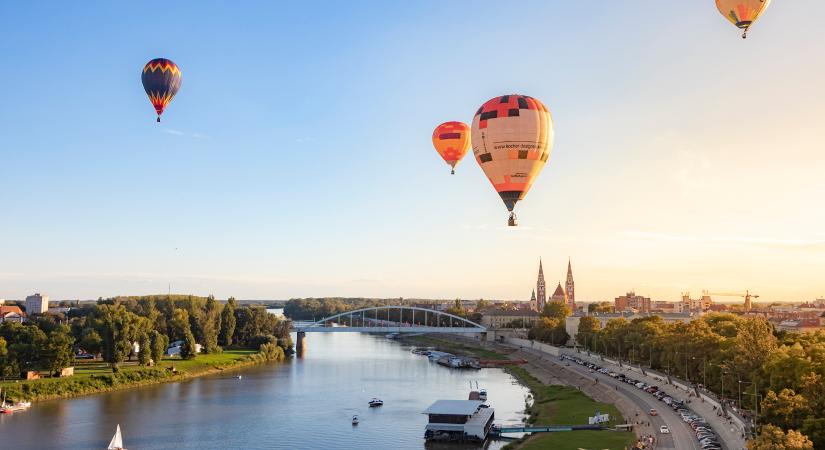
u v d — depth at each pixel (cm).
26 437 15300
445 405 17488
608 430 15488
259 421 17500
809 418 11131
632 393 19988
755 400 13462
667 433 14412
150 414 18038
